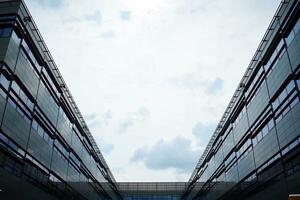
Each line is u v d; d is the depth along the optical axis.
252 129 50.66
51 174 50.34
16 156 37.47
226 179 66.81
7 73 35.22
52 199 50.31
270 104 43.16
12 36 36.41
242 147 56.47
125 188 110.50
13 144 36.84
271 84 42.53
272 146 42.34
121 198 109.12
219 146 73.69
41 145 45.91
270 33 42.69
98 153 85.88
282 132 39.09
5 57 34.31
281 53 39.84
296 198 24.41
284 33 38.19
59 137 54.53
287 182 37.28
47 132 48.91
